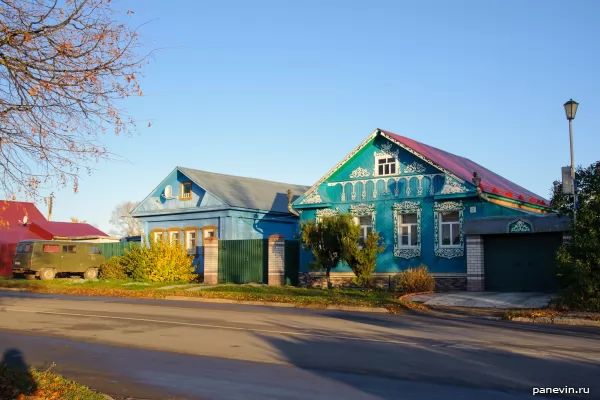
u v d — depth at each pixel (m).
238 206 37.56
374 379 9.30
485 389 8.55
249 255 32.81
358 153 30.48
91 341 13.45
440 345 12.38
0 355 11.85
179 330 14.98
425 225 28.30
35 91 7.82
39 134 8.46
